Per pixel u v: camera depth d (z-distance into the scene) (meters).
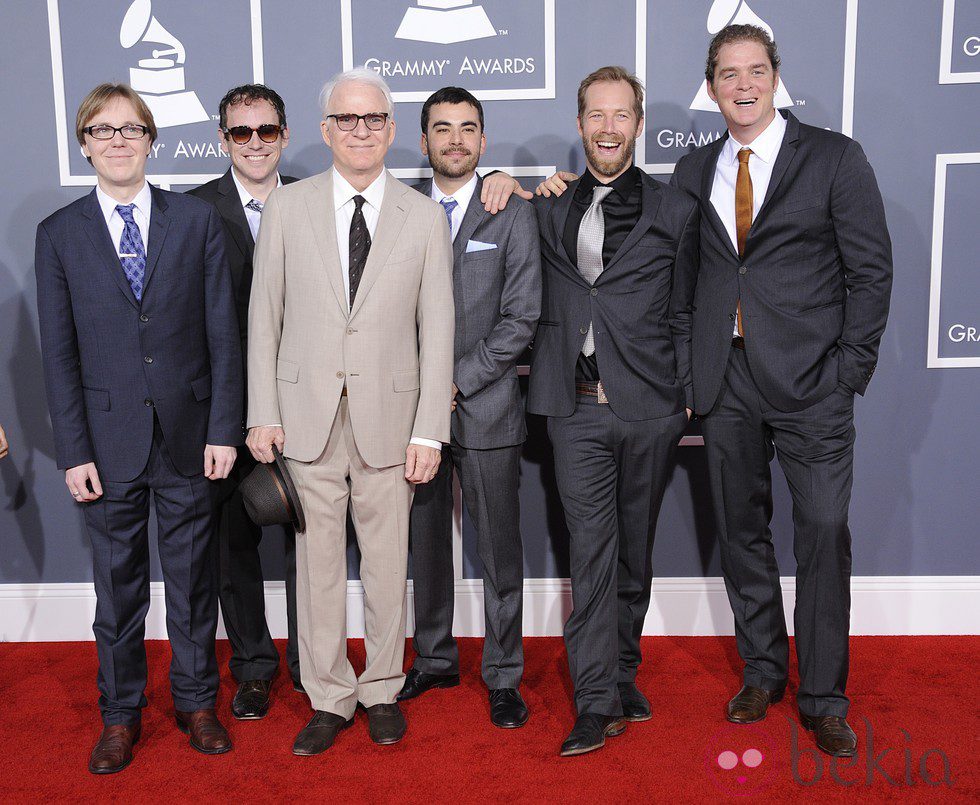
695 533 3.25
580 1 3.06
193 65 3.12
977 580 3.21
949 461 3.19
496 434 2.60
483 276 2.57
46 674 3.02
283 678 2.98
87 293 2.30
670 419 2.52
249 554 2.76
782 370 2.44
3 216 3.16
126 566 2.44
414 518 2.75
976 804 2.19
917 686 2.80
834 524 2.44
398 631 2.56
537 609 3.28
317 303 2.39
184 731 2.59
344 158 2.34
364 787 2.29
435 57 3.09
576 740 2.41
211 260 2.42
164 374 2.36
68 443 2.34
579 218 2.54
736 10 3.04
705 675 2.93
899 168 3.07
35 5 3.08
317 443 2.39
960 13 3.00
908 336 3.14
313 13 3.08
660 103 3.09
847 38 3.02
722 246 2.51
